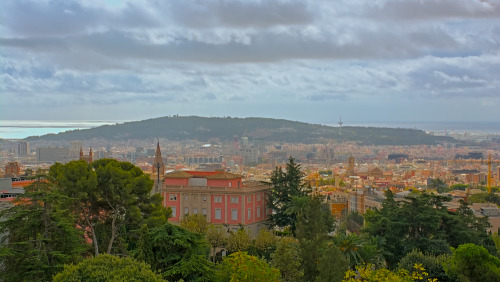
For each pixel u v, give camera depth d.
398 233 94.88
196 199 129.88
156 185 151.12
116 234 84.44
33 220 61.12
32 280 56.81
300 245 75.38
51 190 67.62
